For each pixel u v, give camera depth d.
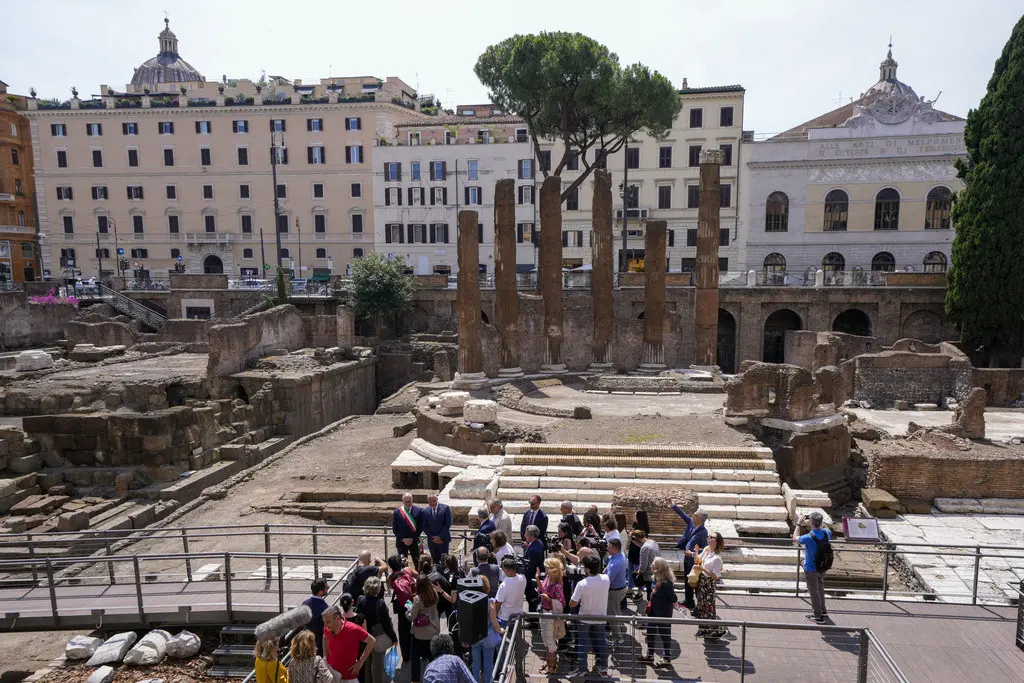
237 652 13.98
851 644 12.81
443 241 78.56
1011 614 13.91
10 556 19.36
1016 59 43.50
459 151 76.75
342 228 85.31
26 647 15.32
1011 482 22.30
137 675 13.58
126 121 85.88
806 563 13.48
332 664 10.24
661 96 48.78
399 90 95.62
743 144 67.88
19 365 37.34
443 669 9.01
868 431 28.42
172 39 121.94
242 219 86.50
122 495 23.84
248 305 61.91
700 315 38.38
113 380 32.41
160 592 15.47
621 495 18.19
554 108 49.31
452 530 19.52
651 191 73.81
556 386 36.66
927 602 14.38
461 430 24.81
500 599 11.40
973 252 45.34
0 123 86.44
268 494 24.11
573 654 12.48
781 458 23.86
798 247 67.88
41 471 24.75
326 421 38.72
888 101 64.81
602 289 38.22
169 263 87.69
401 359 49.56
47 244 88.12
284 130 84.62
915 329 53.38
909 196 65.12
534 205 75.12
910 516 21.66
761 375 25.38
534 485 21.36
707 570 12.95
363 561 12.46
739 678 11.77
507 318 35.75
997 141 44.28
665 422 26.47
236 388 34.88
